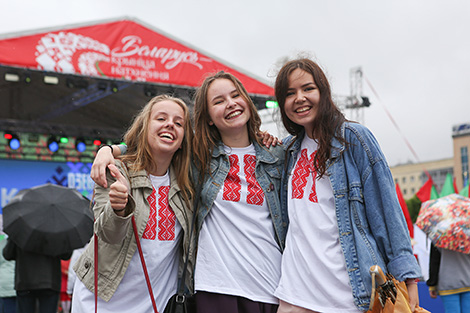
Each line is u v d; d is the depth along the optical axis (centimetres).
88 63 926
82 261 269
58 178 1189
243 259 270
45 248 491
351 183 254
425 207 521
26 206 500
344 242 248
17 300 515
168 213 274
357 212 250
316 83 267
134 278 264
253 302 266
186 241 276
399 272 235
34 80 1060
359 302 239
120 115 1284
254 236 274
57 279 520
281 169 293
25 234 485
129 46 960
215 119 287
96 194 260
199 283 269
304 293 253
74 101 1210
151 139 271
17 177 1153
